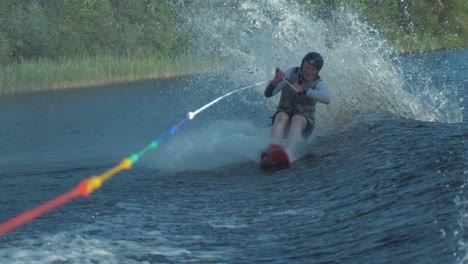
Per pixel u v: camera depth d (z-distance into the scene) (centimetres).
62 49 7512
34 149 2881
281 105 2106
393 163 1530
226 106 3556
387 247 997
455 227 996
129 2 8181
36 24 7388
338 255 1013
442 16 9081
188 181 1755
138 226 1273
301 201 1429
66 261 1046
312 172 1712
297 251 1068
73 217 1370
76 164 2197
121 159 2245
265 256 1059
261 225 1263
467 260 871
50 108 4947
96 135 3347
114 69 6831
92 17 7931
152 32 7956
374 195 1322
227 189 1633
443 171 1350
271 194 1534
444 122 2206
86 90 6244
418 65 5775
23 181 1877
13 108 5031
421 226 1048
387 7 7738
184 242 1156
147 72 7044
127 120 3962
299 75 2072
